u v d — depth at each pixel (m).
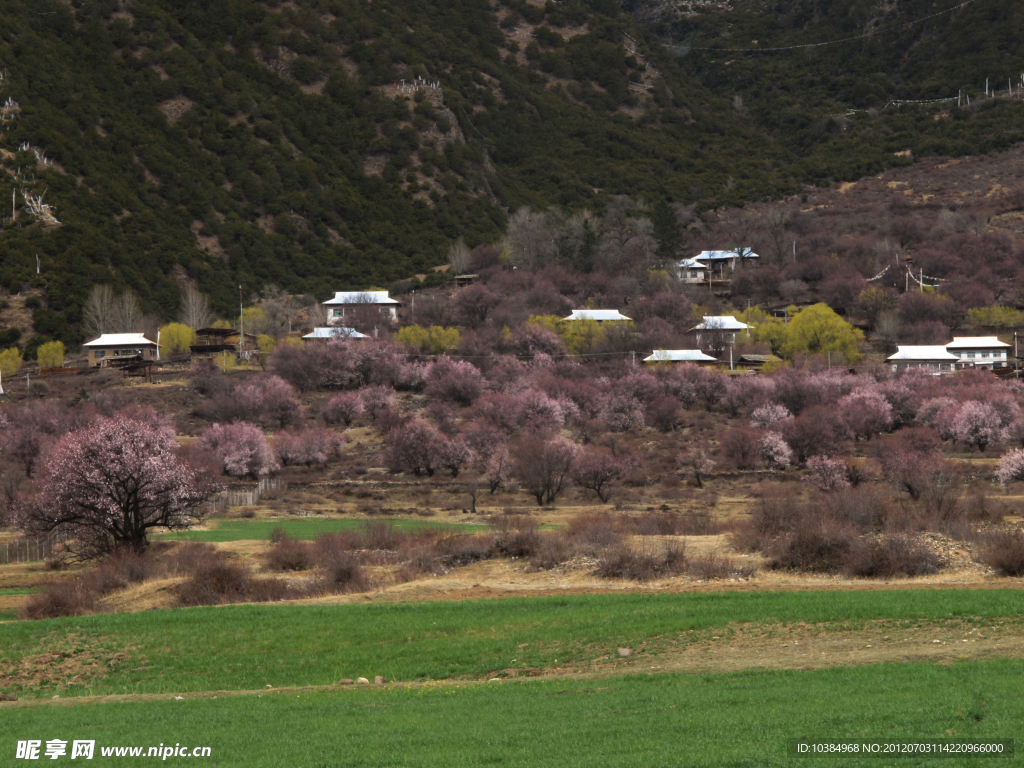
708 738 26.39
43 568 77.44
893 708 27.84
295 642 44.81
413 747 27.28
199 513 100.44
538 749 26.41
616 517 98.06
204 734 30.06
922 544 60.25
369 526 82.75
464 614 47.69
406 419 178.50
